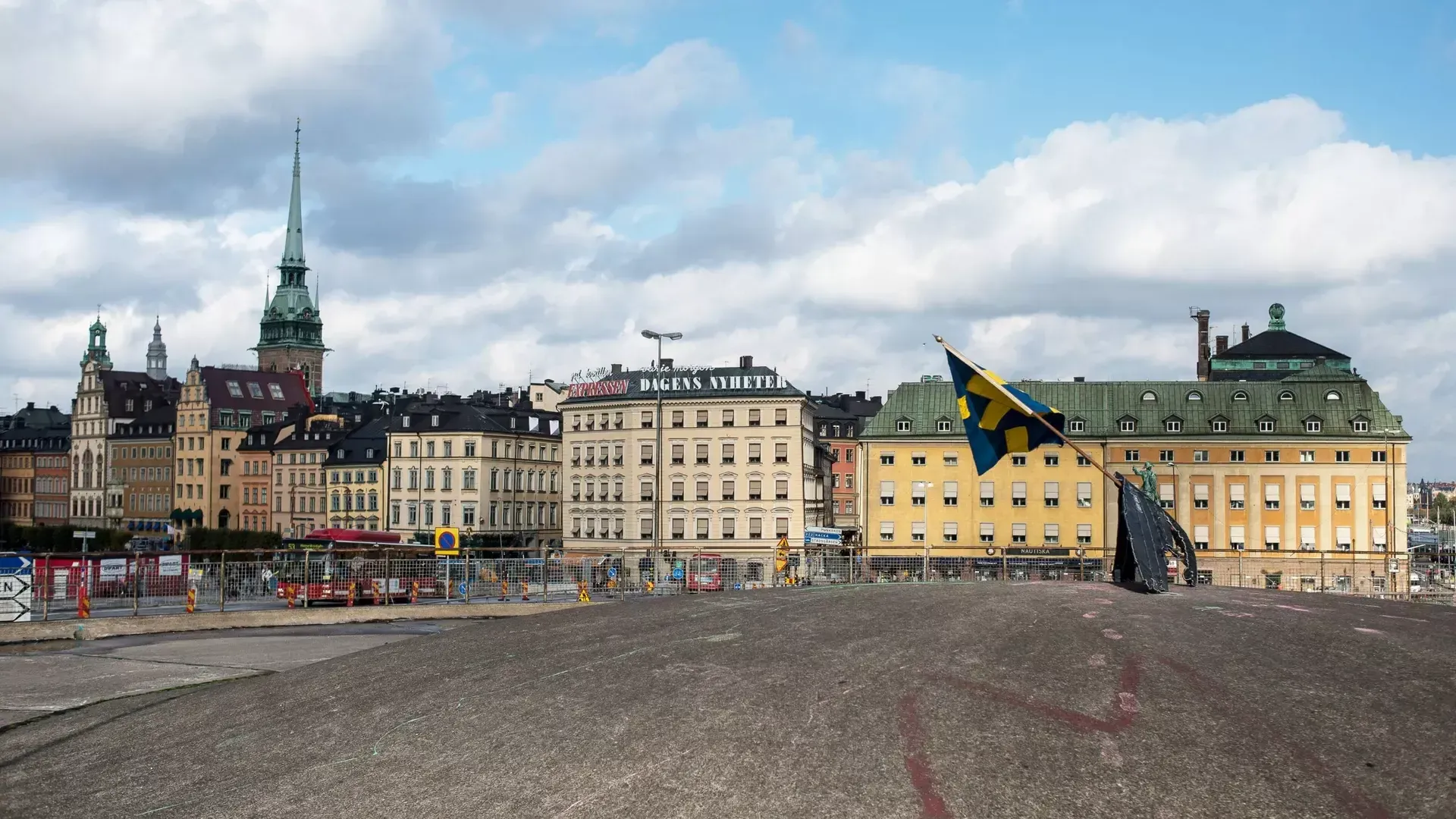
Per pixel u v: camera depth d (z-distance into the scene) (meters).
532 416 151.62
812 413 127.88
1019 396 30.14
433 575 59.19
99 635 46.75
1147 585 27.45
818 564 62.31
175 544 180.88
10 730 26.73
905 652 21.67
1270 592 28.45
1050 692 19.14
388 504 149.12
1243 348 138.38
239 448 179.88
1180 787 15.95
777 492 115.94
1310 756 16.58
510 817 16.83
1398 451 102.94
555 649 24.92
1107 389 108.06
